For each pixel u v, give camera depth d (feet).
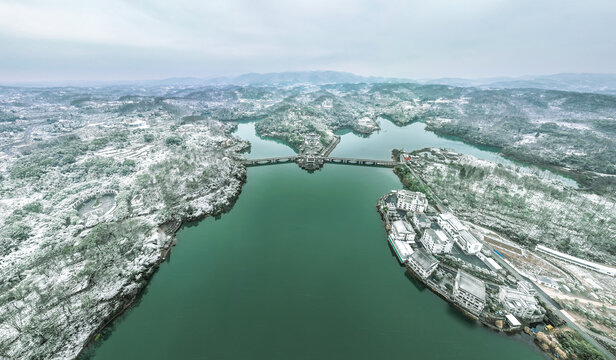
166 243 608.60
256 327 406.82
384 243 622.95
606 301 443.73
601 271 509.76
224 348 374.43
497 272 510.99
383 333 397.39
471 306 431.02
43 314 407.85
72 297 445.37
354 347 374.22
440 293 469.16
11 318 395.34
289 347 373.20
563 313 421.18
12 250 567.59
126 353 374.22
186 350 374.22
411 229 615.98
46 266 499.10
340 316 426.92
